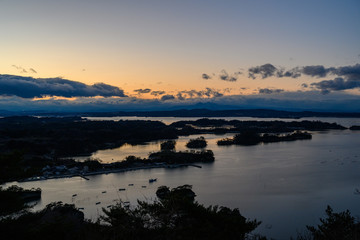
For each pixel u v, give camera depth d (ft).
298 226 234.79
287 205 291.58
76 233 75.77
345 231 88.69
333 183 373.40
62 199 310.04
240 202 301.84
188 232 76.84
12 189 97.66
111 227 78.74
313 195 324.19
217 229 80.38
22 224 91.04
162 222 83.76
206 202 301.63
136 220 82.43
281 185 368.07
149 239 76.23
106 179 408.05
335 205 290.35
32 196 316.60
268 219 252.01
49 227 74.84
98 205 286.66
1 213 92.73
